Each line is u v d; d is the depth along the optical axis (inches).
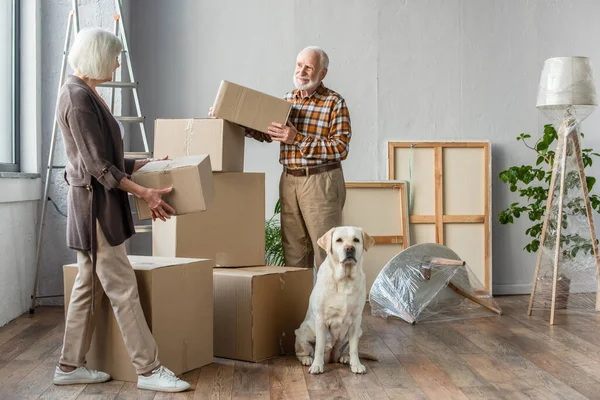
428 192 213.6
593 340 147.4
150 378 108.2
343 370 122.3
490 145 214.8
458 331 157.9
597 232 219.0
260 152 208.2
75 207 105.4
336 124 144.2
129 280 107.2
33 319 167.0
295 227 147.9
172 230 130.6
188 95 205.6
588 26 219.3
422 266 171.8
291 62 208.5
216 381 114.3
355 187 209.3
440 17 213.9
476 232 214.4
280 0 208.1
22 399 103.5
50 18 186.4
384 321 171.3
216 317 131.0
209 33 206.2
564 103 169.6
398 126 213.3
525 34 217.2
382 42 212.1
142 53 203.9
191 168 108.1
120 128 109.5
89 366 116.5
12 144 179.2
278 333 132.7
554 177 176.9
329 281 118.9
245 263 139.5
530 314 178.1
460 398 105.9
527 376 118.7
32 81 181.3
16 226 169.0
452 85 214.8
